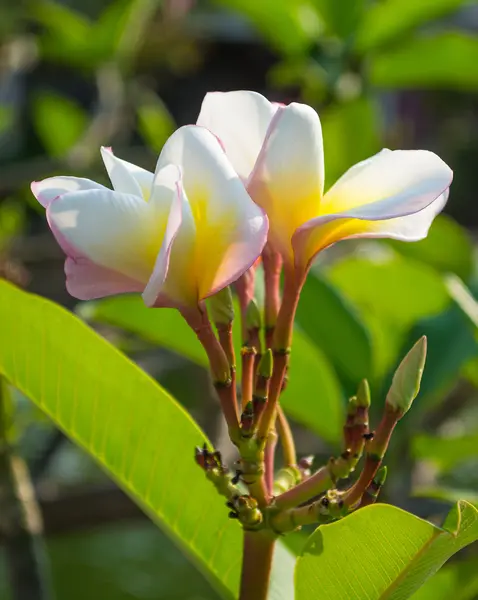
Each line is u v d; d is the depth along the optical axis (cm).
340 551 69
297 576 70
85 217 66
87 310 88
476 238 145
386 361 98
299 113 67
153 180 67
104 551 166
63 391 75
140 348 132
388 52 126
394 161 68
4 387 88
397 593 69
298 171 67
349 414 68
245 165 69
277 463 114
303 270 68
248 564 69
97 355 73
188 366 142
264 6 127
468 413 136
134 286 67
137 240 67
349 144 129
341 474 68
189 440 74
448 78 128
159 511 76
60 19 147
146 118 154
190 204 67
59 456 162
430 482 104
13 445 88
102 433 75
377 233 69
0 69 165
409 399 67
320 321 90
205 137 67
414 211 67
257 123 69
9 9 162
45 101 166
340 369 91
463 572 81
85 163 147
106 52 151
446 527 68
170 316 87
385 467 68
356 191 68
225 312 68
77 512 104
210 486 75
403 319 103
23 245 141
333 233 68
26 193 143
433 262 117
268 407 68
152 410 74
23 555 87
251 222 66
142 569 163
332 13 126
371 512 67
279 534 69
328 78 127
